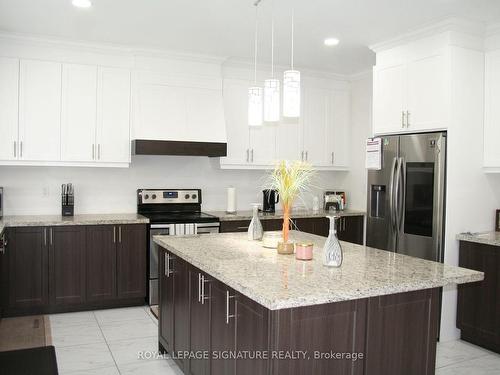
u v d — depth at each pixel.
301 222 5.26
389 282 2.12
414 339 2.29
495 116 3.83
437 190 3.77
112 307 4.52
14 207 4.68
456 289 3.90
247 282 2.10
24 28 4.04
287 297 1.85
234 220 4.93
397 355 2.24
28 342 3.60
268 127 5.41
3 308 4.09
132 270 4.51
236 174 5.64
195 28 3.98
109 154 4.63
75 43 4.40
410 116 4.05
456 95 3.74
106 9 3.54
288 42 4.38
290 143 5.54
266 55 4.88
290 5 3.41
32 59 4.33
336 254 2.44
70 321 4.12
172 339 3.17
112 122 4.63
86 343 3.62
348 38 4.21
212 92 5.00
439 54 3.78
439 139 3.74
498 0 3.28
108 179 5.02
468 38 3.79
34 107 4.35
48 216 4.64
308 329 1.99
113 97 4.62
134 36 4.23
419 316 2.30
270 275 2.24
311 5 3.40
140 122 4.68
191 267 2.82
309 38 4.22
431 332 2.35
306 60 5.05
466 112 3.80
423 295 2.31
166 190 5.19
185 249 2.95
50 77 4.40
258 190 5.78
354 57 4.90
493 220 4.02
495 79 3.82
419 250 3.94
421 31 3.88
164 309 3.35
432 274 2.30
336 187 6.17
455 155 3.76
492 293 3.60
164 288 3.35
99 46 4.48
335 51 4.67
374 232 4.41
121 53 4.61
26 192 4.71
